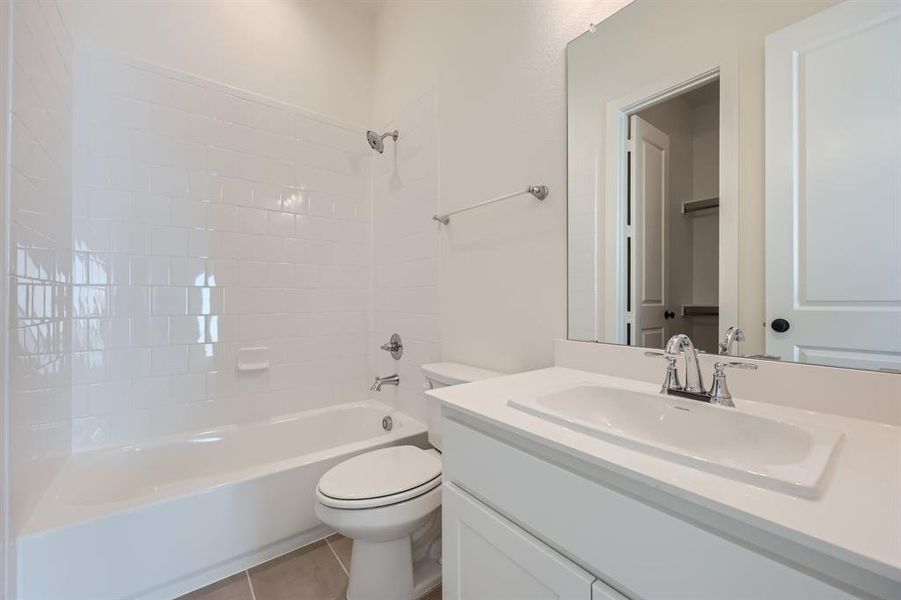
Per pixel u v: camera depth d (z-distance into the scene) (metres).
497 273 1.55
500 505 0.82
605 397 0.99
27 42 1.14
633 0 1.14
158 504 1.26
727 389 0.85
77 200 1.59
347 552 1.55
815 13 0.82
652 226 1.10
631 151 1.14
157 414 1.78
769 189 0.88
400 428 1.95
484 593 0.86
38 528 1.09
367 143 2.46
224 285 1.96
